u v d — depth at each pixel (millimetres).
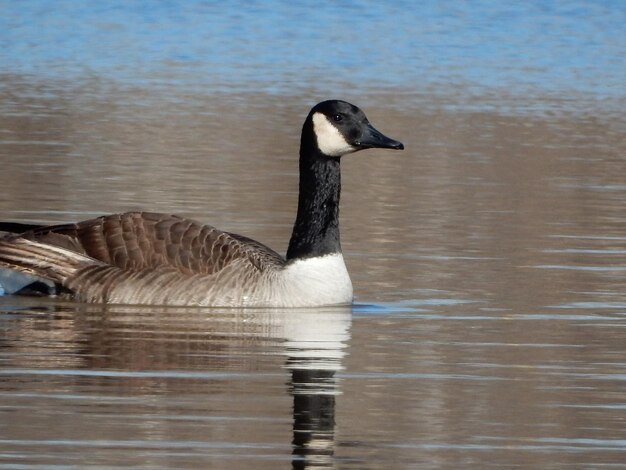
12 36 50062
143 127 30891
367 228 20469
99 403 11500
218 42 50719
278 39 52125
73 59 44781
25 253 15516
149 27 54375
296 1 64062
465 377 12711
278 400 11719
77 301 15422
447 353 13602
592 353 13695
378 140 15703
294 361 13078
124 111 33438
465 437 10875
